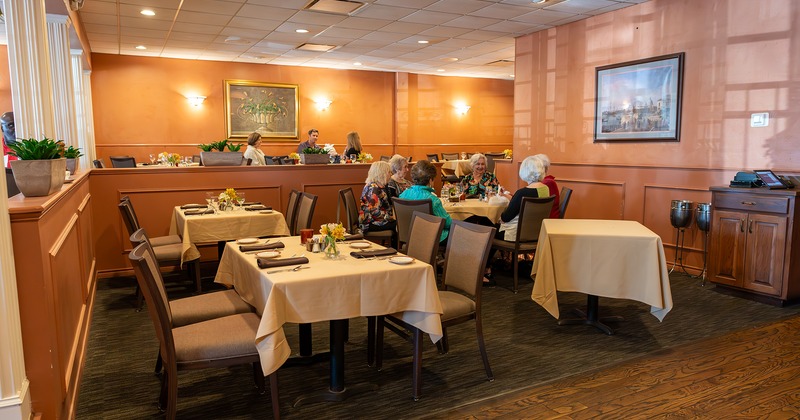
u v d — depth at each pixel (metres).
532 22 7.06
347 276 2.54
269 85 11.46
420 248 3.35
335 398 2.74
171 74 10.62
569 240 3.59
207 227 4.48
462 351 3.43
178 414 2.60
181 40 8.70
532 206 4.64
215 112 11.06
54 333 2.21
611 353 3.39
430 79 13.27
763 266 4.40
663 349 3.45
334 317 2.53
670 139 5.73
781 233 4.26
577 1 5.98
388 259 2.86
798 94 4.64
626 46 6.23
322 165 6.29
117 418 2.57
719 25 5.23
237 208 5.02
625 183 6.32
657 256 3.46
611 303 4.47
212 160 5.79
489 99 14.10
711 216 4.78
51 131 3.84
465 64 11.48
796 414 2.60
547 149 7.50
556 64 7.30
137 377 3.03
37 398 2.11
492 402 2.74
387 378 3.02
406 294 2.69
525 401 2.75
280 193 6.09
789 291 4.27
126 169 5.33
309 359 3.20
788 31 4.70
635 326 3.89
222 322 2.59
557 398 2.78
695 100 5.49
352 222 5.28
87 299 3.90
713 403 2.72
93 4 6.37
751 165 5.04
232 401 2.74
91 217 5.06
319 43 9.03
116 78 10.21
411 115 13.09
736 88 5.12
